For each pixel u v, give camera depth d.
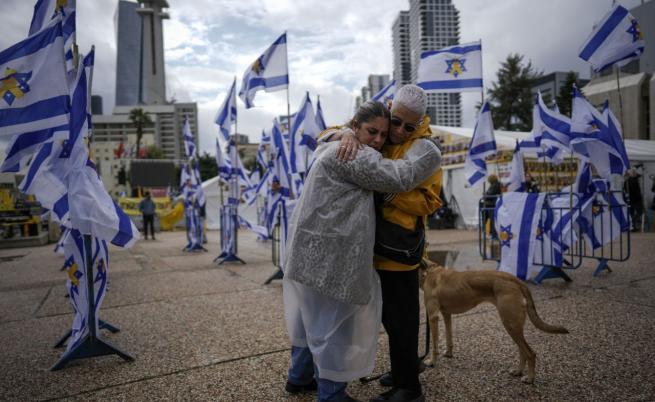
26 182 3.32
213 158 80.00
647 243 9.91
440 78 6.75
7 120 2.84
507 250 6.26
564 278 6.00
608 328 3.91
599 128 5.68
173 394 2.90
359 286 2.16
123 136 143.00
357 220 2.17
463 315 4.52
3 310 5.68
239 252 11.76
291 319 2.64
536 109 7.27
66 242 3.63
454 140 16.30
